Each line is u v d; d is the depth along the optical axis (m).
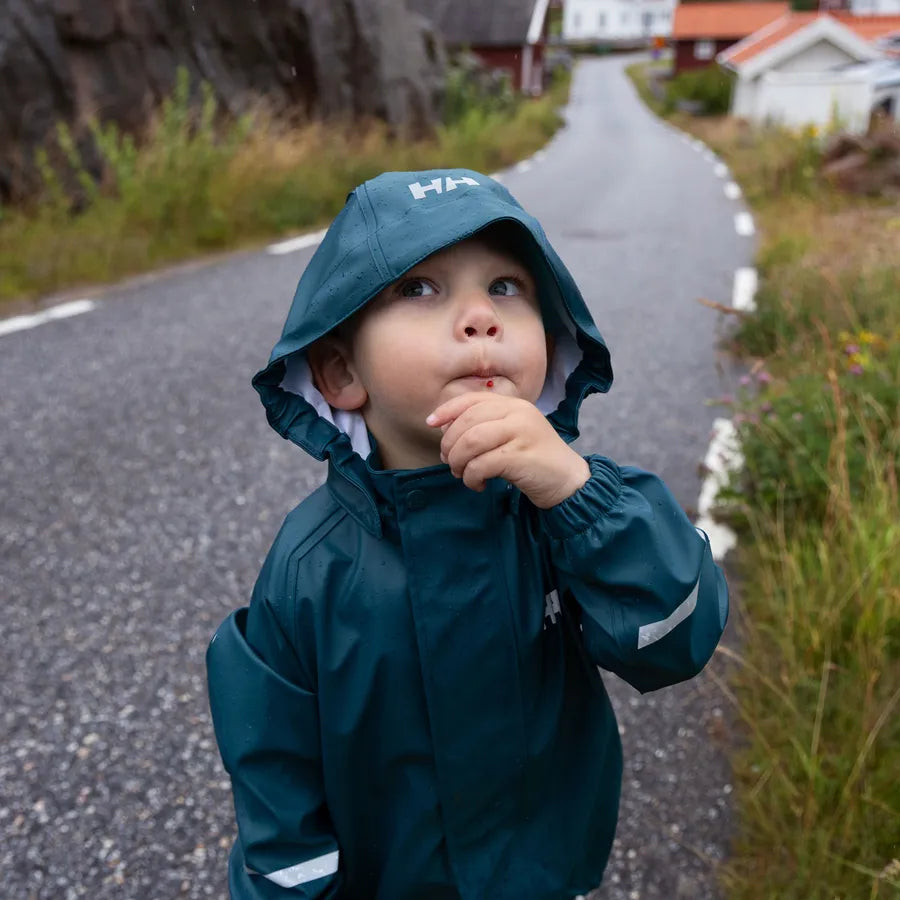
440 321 0.97
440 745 1.10
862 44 28.86
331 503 1.11
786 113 21.75
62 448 3.91
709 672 2.43
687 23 50.97
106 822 2.02
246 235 8.84
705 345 5.30
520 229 1.01
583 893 1.38
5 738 2.26
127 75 9.65
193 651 2.60
